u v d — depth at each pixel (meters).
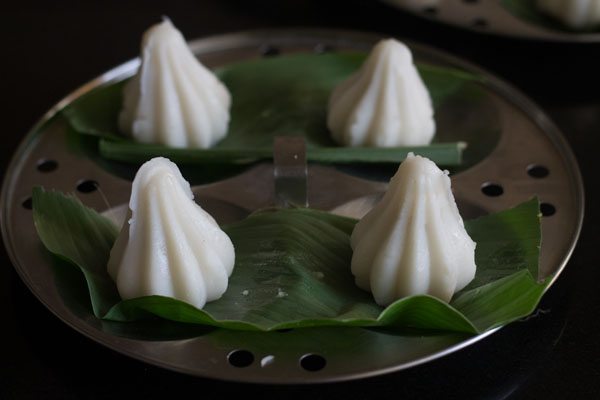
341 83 0.56
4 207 0.50
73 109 0.55
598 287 0.49
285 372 0.43
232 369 0.44
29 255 0.48
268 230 0.49
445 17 0.62
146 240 0.46
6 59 0.64
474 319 0.45
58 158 0.53
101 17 0.67
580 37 0.60
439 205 0.46
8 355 0.47
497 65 0.61
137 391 0.45
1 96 0.61
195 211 0.47
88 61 0.64
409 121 0.54
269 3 0.67
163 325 0.45
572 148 0.57
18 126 0.59
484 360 0.46
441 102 0.56
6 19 0.67
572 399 0.45
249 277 0.48
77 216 0.49
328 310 0.46
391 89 0.53
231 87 0.58
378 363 0.44
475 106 0.56
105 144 0.53
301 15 0.66
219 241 0.47
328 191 0.52
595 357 0.47
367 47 0.60
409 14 0.64
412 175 0.46
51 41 0.65
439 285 0.47
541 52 0.62
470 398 0.45
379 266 0.46
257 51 0.60
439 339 0.45
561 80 0.61
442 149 0.53
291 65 0.58
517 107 0.56
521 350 0.47
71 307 0.46
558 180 0.52
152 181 0.46
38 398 0.45
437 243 0.46
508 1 0.63
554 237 0.49
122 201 0.51
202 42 0.59
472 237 0.49
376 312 0.46
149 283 0.46
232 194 0.52
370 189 0.52
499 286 0.46
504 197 0.51
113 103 0.56
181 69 0.54
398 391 0.45
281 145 0.53
